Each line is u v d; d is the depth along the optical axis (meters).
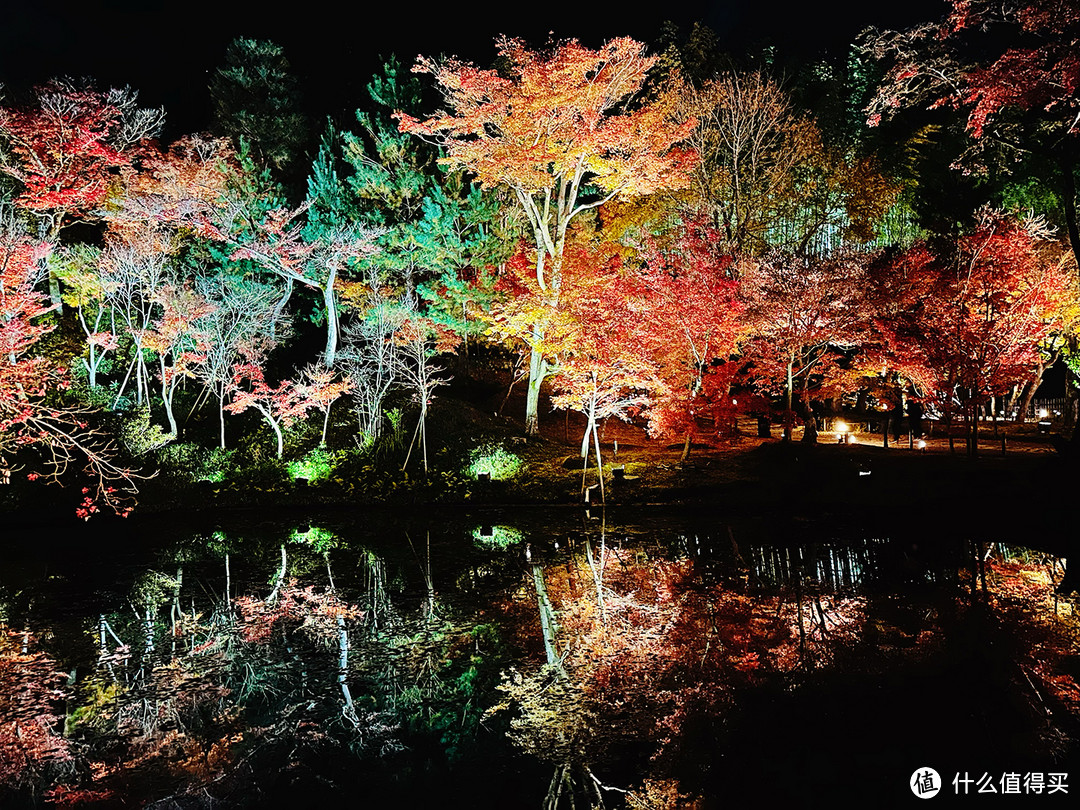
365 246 25.22
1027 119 17.50
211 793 6.12
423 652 9.17
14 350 12.48
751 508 16.83
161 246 23.09
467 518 17.86
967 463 17.89
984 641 8.73
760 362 21.92
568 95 20.84
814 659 8.41
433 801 5.87
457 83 21.50
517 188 23.53
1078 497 13.60
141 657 9.23
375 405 22.77
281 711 7.66
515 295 21.77
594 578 12.21
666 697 7.65
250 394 21.47
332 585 12.36
